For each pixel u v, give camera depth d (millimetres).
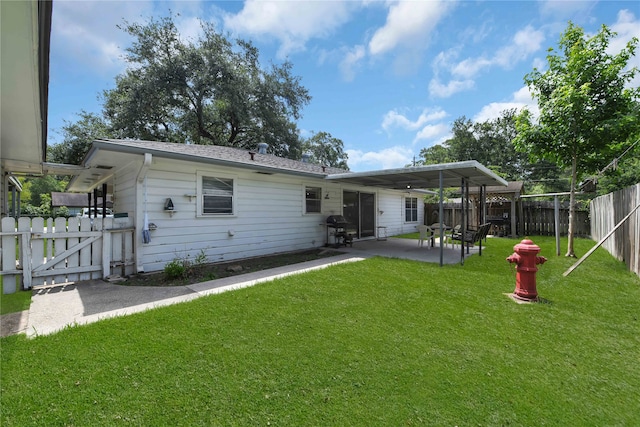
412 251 8930
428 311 3785
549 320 3545
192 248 6660
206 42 20344
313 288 4672
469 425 1869
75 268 5094
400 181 9836
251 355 2619
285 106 24516
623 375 2451
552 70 7469
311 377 2324
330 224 9812
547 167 28734
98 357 2518
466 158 27797
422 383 2287
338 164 39375
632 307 3994
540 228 13820
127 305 3871
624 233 6539
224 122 22750
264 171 7418
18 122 4078
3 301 4027
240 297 4176
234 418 1877
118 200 7441
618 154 7340
